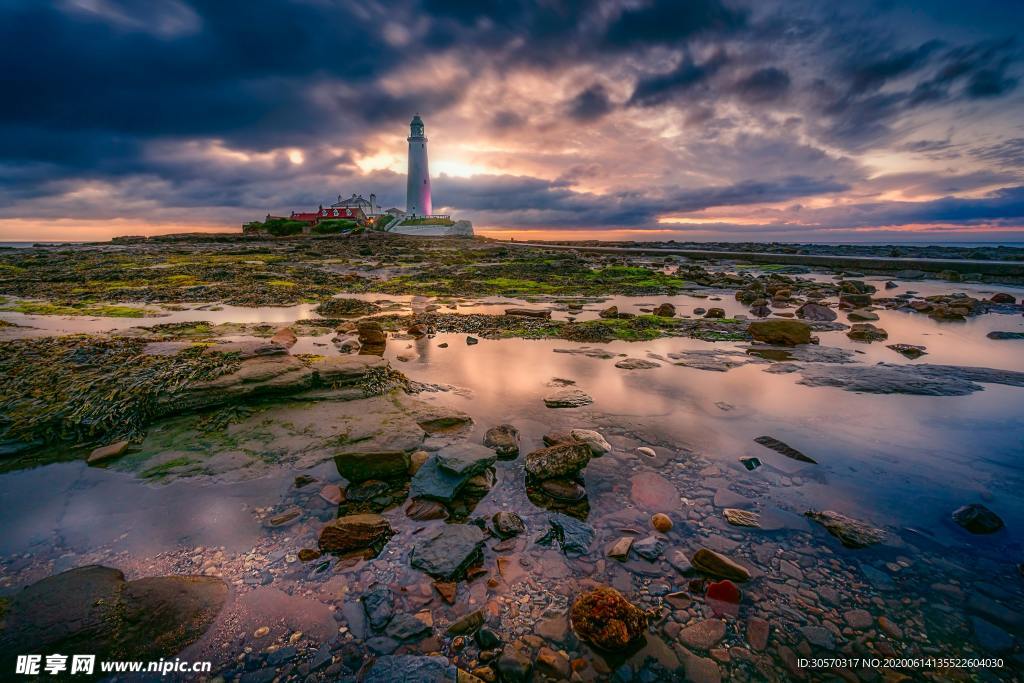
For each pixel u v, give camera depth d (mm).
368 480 5660
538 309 19094
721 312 17734
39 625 3473
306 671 3232
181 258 39438
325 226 76875
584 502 5371
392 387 8867
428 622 3656
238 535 4707
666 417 7938
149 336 13055
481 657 3375
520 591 4008
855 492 5621
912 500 5461
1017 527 4934
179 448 6488
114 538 4629
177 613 3660
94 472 5902
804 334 13203
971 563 4391
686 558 4422
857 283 26359
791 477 5977
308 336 13797
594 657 3365
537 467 5707
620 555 4418
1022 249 68438
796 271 39531
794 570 4285
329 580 4105
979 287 29031
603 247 77188
